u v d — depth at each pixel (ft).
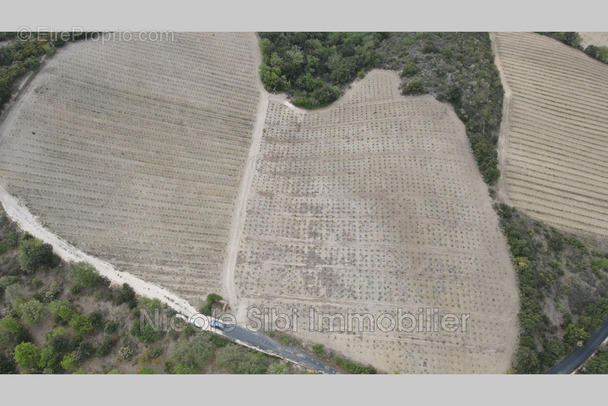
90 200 197.06
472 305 171.63
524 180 214.07
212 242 193.36
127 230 191.42
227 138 233.14
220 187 212.64
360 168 214.90
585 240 197.88
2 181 194.80
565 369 164.66
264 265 186.29
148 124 228.43
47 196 194.29
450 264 180.75
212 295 173.17
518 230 189.98
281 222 199.93
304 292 178.29
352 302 174.60
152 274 180.24
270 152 229.66
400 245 187.11
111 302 169.68
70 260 177.37
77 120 220.02
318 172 217.77
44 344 158.10
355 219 197.16
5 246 178.70
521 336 163.43
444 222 191.93
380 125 231.09
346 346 165.37
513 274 178.19
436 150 215.72
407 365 161.07
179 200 204.85
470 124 222.07
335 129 236.22
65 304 163.94
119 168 209.87
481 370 159.84
